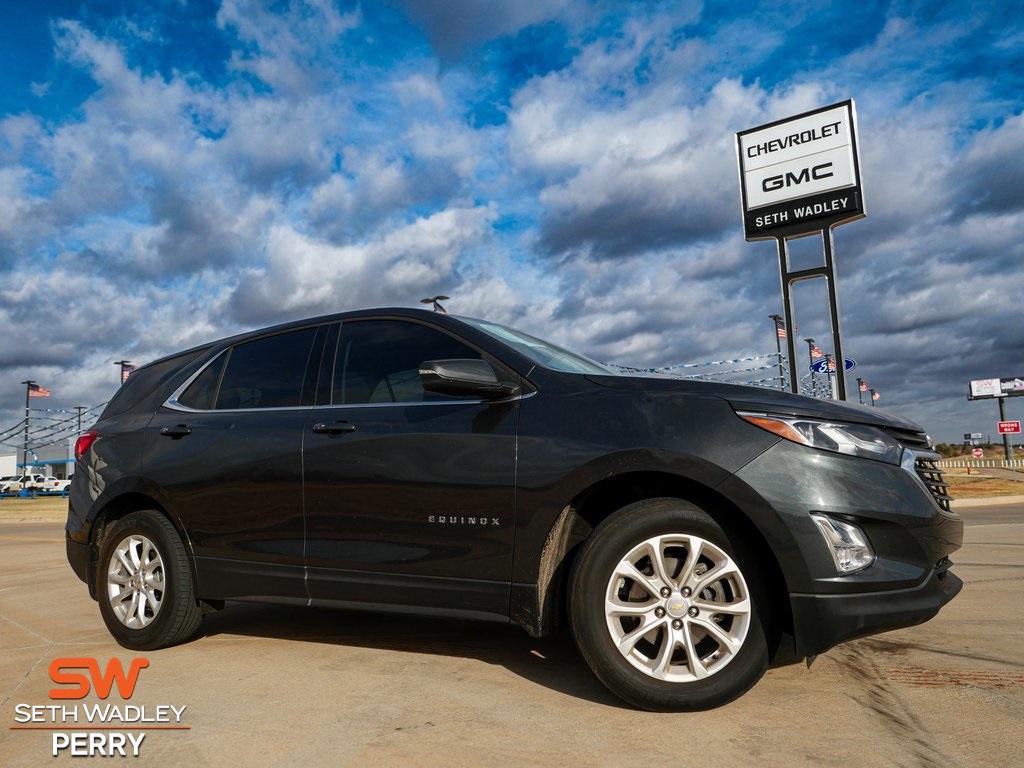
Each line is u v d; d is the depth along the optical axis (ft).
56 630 16.03
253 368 14.01
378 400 12.25
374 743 8.68
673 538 9.60
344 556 11.72
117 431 14.97
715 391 10.06
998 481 88.74
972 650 12.21
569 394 10.72
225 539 12.92
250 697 10.53
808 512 9.10
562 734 8.80
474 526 10.71
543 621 10.32
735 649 9.28
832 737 8.56
